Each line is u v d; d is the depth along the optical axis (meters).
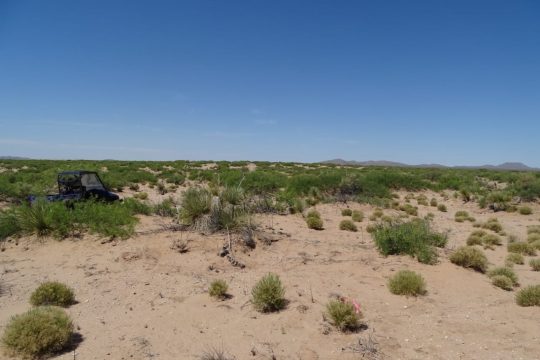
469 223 16.92
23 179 23.22
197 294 6.95
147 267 8.23
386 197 22.66
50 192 16.92
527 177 25.23
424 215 18.73
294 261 9.10
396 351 5.12
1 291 6.89
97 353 4.89
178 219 11.13
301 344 5.25
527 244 11.50
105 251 9.05
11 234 9.89
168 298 6.75
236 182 24.23
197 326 5.73
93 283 7.36
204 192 11.55
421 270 8.67
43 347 4.79
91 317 5.96
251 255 9.29
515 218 18.86
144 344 5.14
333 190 22.38
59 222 10.04
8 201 15.91
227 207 11.23
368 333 5.62
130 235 9.90
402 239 10.00
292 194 19.91
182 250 9.08
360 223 15.26
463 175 37.88
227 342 5.27
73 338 5.29
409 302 6.90
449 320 6.14
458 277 8.38
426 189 28.53
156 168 39.50
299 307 6.34
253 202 14.97
